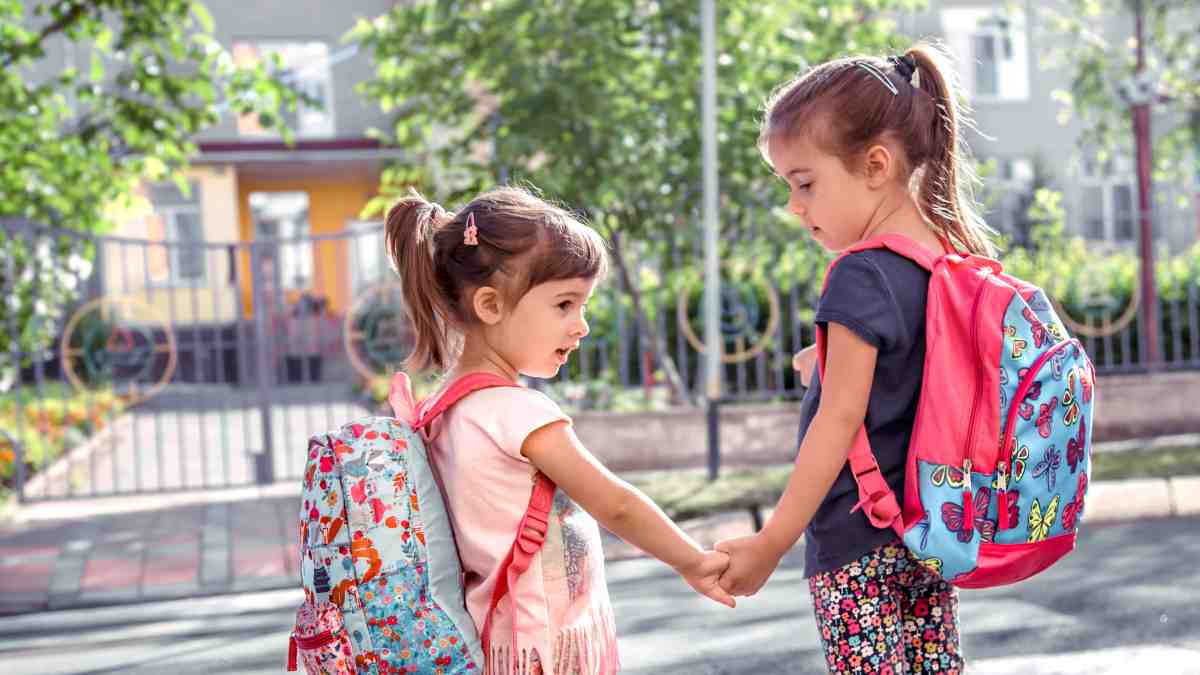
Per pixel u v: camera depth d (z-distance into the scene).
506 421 1.95
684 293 7.98
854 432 2.01
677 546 2.03
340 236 8.27
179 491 7.69
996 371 1.94
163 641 4.61
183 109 9.16
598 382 8.27
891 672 2.07
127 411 13.23
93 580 5.59
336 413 12.88
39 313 8.71
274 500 7.32
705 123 7.45
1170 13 12.94
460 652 1.91
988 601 4.62
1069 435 1.98
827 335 2.04
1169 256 10.37
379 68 9.06
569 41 8.33
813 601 2.15
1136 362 9.74
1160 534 5.79
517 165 8.53
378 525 1.91
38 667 4.30
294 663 2.02
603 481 1.97
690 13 8.53
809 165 2.08
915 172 2.09
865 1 9.23
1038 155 18.84
